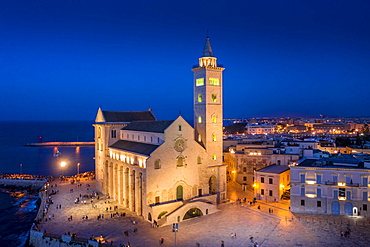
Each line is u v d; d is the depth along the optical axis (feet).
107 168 393.09
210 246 238.07
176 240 249.96
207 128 347.77
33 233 272.31
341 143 651.25
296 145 458.91
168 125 313.73
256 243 235.40
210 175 344.90
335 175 294.66
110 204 352.28
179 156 317.83
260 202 347.97
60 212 323.57
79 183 467.11
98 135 418.72
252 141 508.94
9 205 409.08
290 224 277.64
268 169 371.15
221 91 360.48
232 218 299.99
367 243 234.58
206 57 354.54
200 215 307.99
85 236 258.98
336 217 288.51
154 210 287.07
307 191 304.30
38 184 487.61
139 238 254.68
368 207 283.79
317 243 237.25
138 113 440.86
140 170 306.14
